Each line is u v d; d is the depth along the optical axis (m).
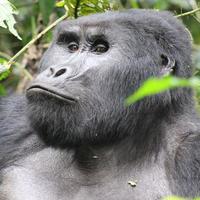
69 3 17.23
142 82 13.77
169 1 19.16
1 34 20.56
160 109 13.85
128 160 13.88
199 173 13.33
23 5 20.12
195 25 19.70
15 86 20.08
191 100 14.47
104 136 13.66
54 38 14.30
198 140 13.70
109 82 13.51
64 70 13.23
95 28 13.75
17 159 14.34
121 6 18.20
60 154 14.09
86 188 13.62
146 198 13.47
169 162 13.72
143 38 13.89
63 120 13.07
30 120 13.28
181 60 14.12
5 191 13.74
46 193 13.57
